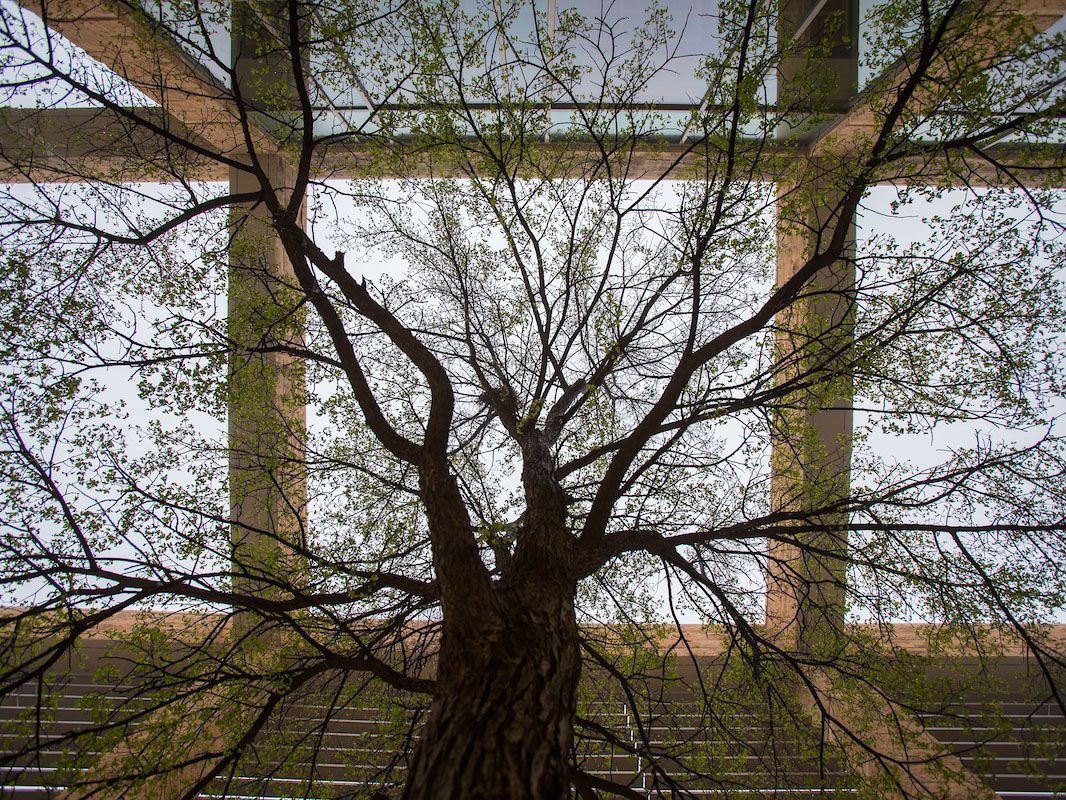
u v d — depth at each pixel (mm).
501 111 6348
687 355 5023
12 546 4746
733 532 5500
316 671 5145
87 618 4586
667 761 9070
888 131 5043
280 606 4887
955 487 5887
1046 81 5164
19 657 4812
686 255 5188
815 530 5562
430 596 4918
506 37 6203
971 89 4930
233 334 5711
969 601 5770
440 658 3477
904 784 8445
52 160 7004
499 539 5301
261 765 6008
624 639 6789
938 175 5461
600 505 4859
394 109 6195
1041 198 5324
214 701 6285
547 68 6027
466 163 6848
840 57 10461
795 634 9062
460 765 2764
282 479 6809
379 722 6719
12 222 5074
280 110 6086
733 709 6773
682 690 11133
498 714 2979
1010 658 9695
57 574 4840
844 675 6238
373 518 6688
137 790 5027
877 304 6031
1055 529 5457
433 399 4777
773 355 6473
